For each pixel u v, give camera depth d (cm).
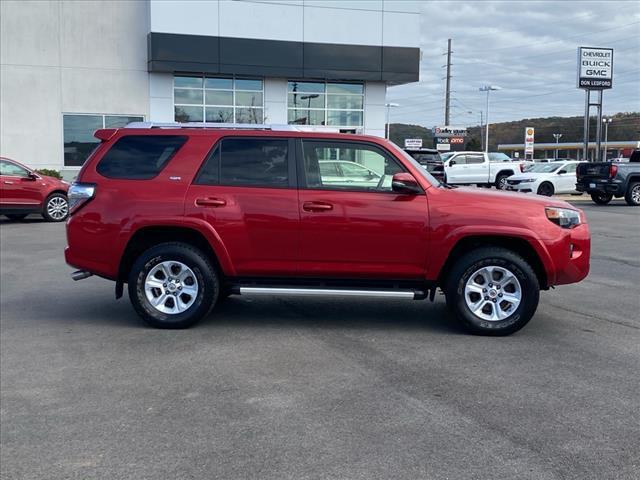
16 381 518
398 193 635
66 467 378
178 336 640
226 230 642
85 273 671
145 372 535
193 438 412
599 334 647
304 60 2445
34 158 2327
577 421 432
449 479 357
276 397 477
